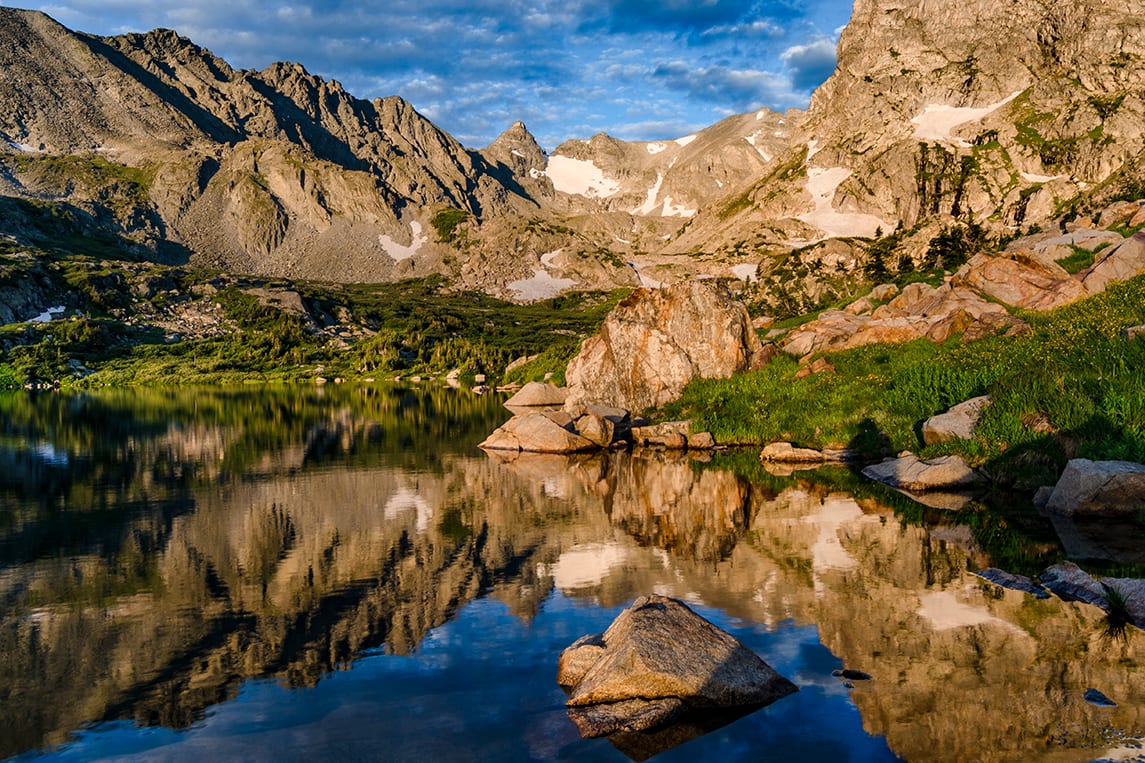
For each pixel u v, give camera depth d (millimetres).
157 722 9492
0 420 58281
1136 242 35094
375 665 11234
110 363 138250
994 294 38500
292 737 8977
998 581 14242
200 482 29375
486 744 8680
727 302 44281
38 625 13312
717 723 9055
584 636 11859
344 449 39875
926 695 9516
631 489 26703
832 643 11336
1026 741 8242
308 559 17625
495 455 37250
